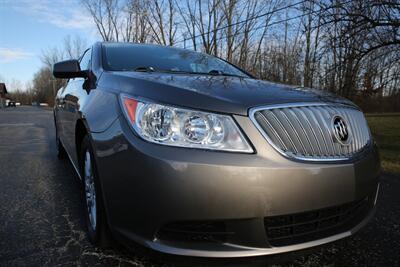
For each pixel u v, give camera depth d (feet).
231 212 5.14
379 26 27.37
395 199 11.27
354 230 6.27
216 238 5.32
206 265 5.35
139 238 5.45
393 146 24.82
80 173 8.82
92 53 10.25
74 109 9.33
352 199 6.00
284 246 5.48
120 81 7.03
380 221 9.36
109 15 101.86
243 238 5.27
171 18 80.48
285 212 5.33
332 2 28.99
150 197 5.20
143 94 6.02
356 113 7.04
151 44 11.53
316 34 33.30
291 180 5.32
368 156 6.54
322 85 34.12
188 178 5.08
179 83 6.29
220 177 5.09
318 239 5.80
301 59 52.06
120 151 5.61
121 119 5.91
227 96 5.81
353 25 27.66
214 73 10.03
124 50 10.14
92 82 8.51
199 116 5.42
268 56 70.85
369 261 7.16
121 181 5.56
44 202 10.21
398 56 28.37
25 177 13.14
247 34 72.43
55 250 7.19
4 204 10.00
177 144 5.28
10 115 66.69
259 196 5.18
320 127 5.97
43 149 20.04
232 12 72.69
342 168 5.82
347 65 29.94
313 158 5.65
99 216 6.67
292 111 5.90
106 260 6.78
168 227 5.31
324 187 5.60
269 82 7.96
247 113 5.54
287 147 5.54
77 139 8.82
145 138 5.41
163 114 5.46
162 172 5.12
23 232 8.09
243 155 5.25
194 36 77.41
